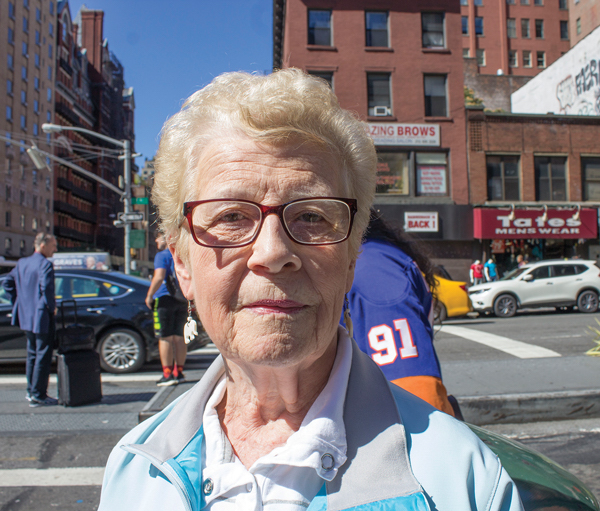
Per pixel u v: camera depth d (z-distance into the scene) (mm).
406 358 1235
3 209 45344
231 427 1080
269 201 933
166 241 1188
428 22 20031
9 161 46281
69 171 60688
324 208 948
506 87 32094
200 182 1009
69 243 61000
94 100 69125
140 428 1174
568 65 24578
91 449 3814
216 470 958
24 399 5227
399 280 1365
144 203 16859
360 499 822
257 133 942
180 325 5633
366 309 1321
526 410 4289
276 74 1034
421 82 19609
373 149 1125
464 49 44906
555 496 1112
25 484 3262
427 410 972
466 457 858
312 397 1032
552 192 20125
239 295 930
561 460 3557
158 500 964
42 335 4934
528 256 19719
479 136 19688
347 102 19281
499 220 19125
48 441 3977
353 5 19547
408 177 19516
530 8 45375
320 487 883
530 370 5246
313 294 927
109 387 5781
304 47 19281
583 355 6074
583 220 19484
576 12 42938
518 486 1112
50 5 54562
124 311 6684
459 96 19734
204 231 970
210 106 1025
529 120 19969
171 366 5664
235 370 1072
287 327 900
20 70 48312
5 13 45750
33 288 4941
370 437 901
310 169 961
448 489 818
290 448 895
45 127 15062
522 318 13062
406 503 795
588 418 4336
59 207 56812
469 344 8141
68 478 3346
